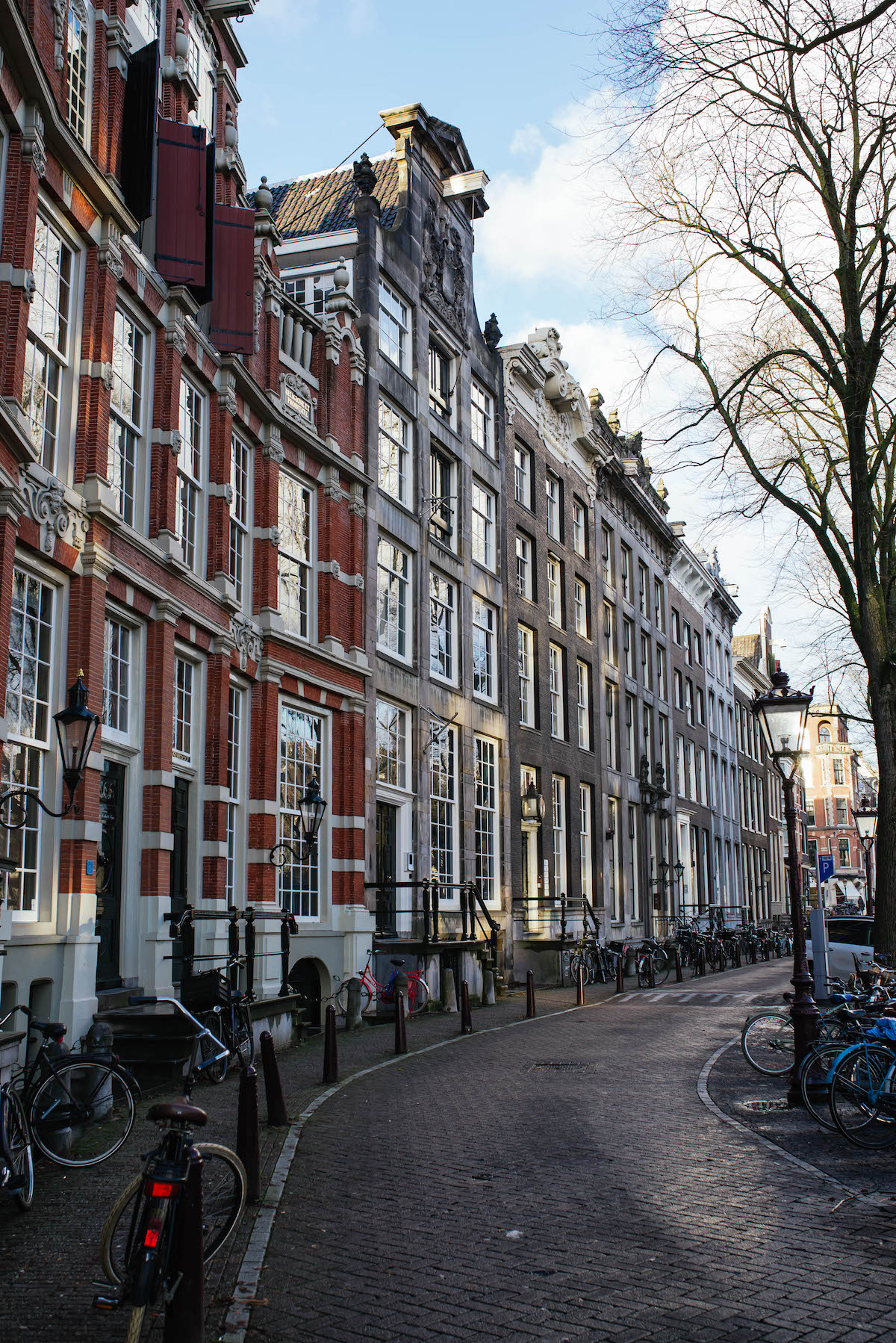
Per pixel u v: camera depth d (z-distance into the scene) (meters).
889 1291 6.15
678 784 47.50
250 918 15.32
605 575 39.41
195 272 14.49
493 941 24.08
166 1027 11.99
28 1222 7.32
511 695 29.39
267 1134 9.94
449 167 27.75
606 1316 5.79
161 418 14.25
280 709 18.52
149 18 15.06
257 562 17.75
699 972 32.03
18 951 10.34
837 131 16.27
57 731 10.27
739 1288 6.19
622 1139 9.91
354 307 22.03
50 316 11.77
